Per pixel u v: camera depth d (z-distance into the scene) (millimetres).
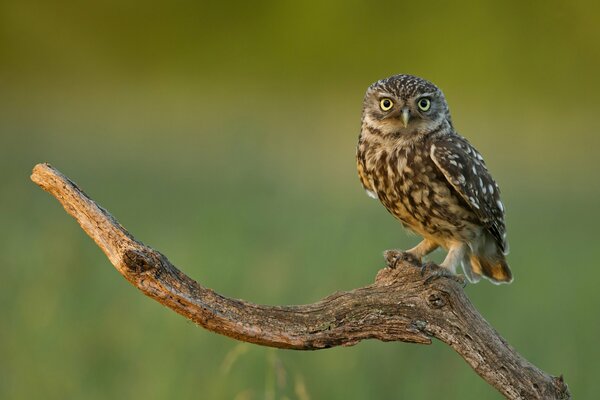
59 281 10867
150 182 18125
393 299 6699
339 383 9617
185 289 6289
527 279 12227
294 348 6520
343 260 11531
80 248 11523
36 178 6355
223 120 24391
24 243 12336
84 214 6289
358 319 6617
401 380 9750
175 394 9484
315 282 11156
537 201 19109
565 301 11336
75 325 10281
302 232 13016
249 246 12281
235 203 14039
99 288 11023
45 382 9641
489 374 6691
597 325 10719
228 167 17031
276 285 11016
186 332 10109
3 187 16438
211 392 9445
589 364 10148
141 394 9539
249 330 6383
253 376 9656
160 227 14516
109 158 20750
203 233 12320
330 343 6551
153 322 10227
